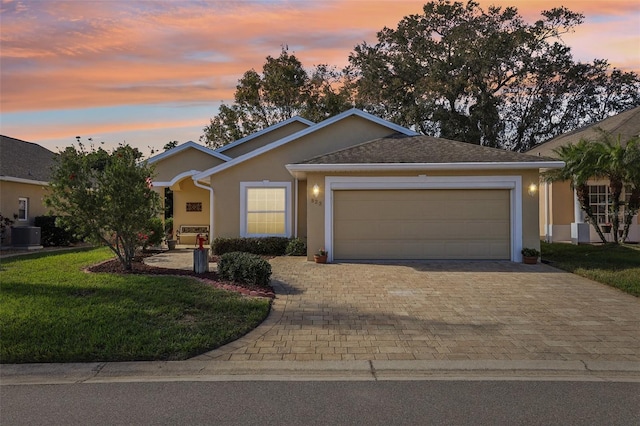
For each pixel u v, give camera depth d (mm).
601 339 6449
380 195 13453
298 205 16297
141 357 5656
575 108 35875
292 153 16516
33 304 7355
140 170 10203
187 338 6168
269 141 20344
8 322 6488
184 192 20984
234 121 35781
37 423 4012
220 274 9805
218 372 5340
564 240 18516
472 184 13188
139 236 10688
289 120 20062
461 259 13328
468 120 32750
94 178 10008
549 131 36219
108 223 10062
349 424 3967
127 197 9930
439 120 32469
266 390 4770
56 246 19000
